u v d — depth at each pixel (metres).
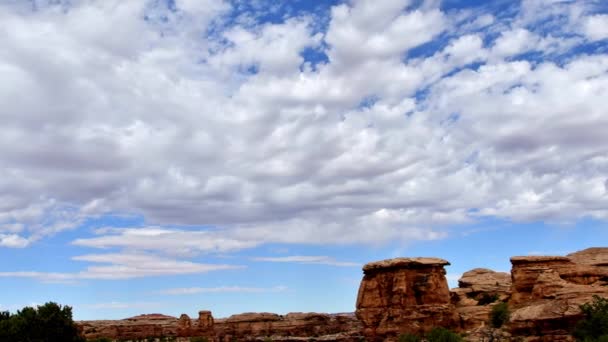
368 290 144.75
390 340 135.12
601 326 92.19
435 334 117.00
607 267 132.75
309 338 195.25
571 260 136.00
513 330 109.00
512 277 130.75
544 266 126.81
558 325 103.62
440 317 134.00
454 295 151.38
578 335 95.06
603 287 113.12
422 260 142.50
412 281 140.75
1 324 104.69
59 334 107.94
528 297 125.69
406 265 141.62
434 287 138.25
